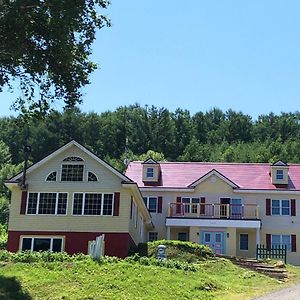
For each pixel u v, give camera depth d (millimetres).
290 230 43844
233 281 24922
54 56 19922
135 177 47062
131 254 31922
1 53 19172
